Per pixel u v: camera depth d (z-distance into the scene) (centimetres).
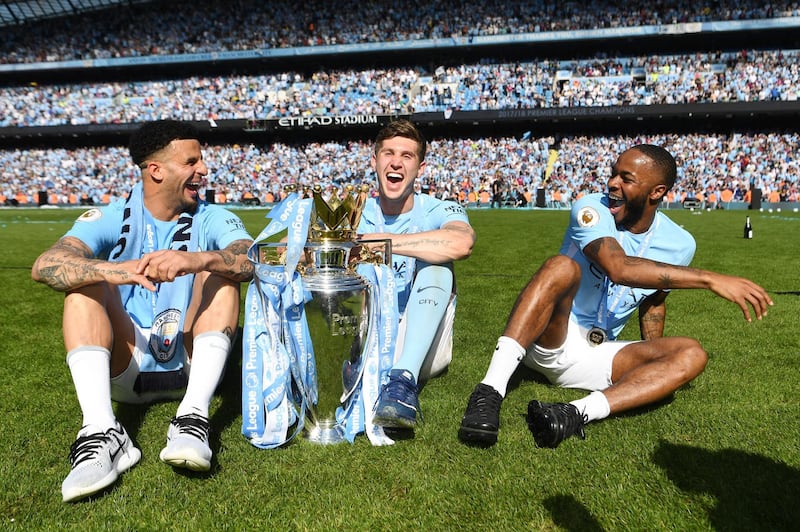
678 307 563
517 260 997
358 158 3662
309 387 258
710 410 285
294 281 246
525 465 229
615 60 3597
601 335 298
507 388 324
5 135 3775
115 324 254
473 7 3772
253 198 3416
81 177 3809
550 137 3550
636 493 208
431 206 328
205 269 238
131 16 4191
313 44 3888
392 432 258
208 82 4075
